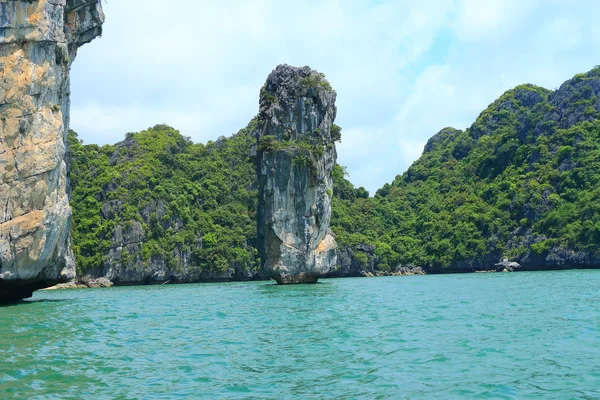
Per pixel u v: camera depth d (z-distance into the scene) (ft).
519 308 98.89
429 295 140.15
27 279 121.39
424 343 65.51
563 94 398.62
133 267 312.91
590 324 76.38
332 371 53.11
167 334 76.59
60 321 91.56
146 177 353.72
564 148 355.97
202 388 47.73
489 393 45.19
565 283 172.04
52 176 122.62
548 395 44.39
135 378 51.03
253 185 418.10
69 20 141.18
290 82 223.30
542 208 338.34
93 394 45.80
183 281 337.72
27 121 116.67
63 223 131.54
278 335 73.97
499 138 438.40
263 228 220.02
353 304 117.29
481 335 69.97
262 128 226.79
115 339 72.13
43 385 48.42
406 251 399.85
